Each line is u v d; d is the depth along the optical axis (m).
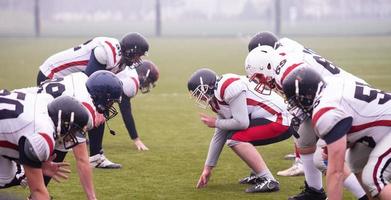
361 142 16.25
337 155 15.05
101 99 17.45
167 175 22.36
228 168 23.34
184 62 66.69
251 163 20.17
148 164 23.98
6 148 15.32
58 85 17.44
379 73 52.53
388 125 15.88
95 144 23.19
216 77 19.73
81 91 17.27
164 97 42.38
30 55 73.94
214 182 21.48
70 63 24.44
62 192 20.25
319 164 16.89
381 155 15.71
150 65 24.81
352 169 16.89
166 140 28.56
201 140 28.55
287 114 20.36
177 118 34.47
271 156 25.31
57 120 14.88
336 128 15.02
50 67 24.61
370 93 15.89
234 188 20.70
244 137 20.08
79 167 17.75
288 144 27.61
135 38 22.95
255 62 19.86
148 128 31.58
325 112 15.05
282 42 21.78
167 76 54.28
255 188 20.11
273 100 20.44
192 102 40.16
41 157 14.71
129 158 24.97
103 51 22.28
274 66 19.50
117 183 21.33
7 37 110.12
